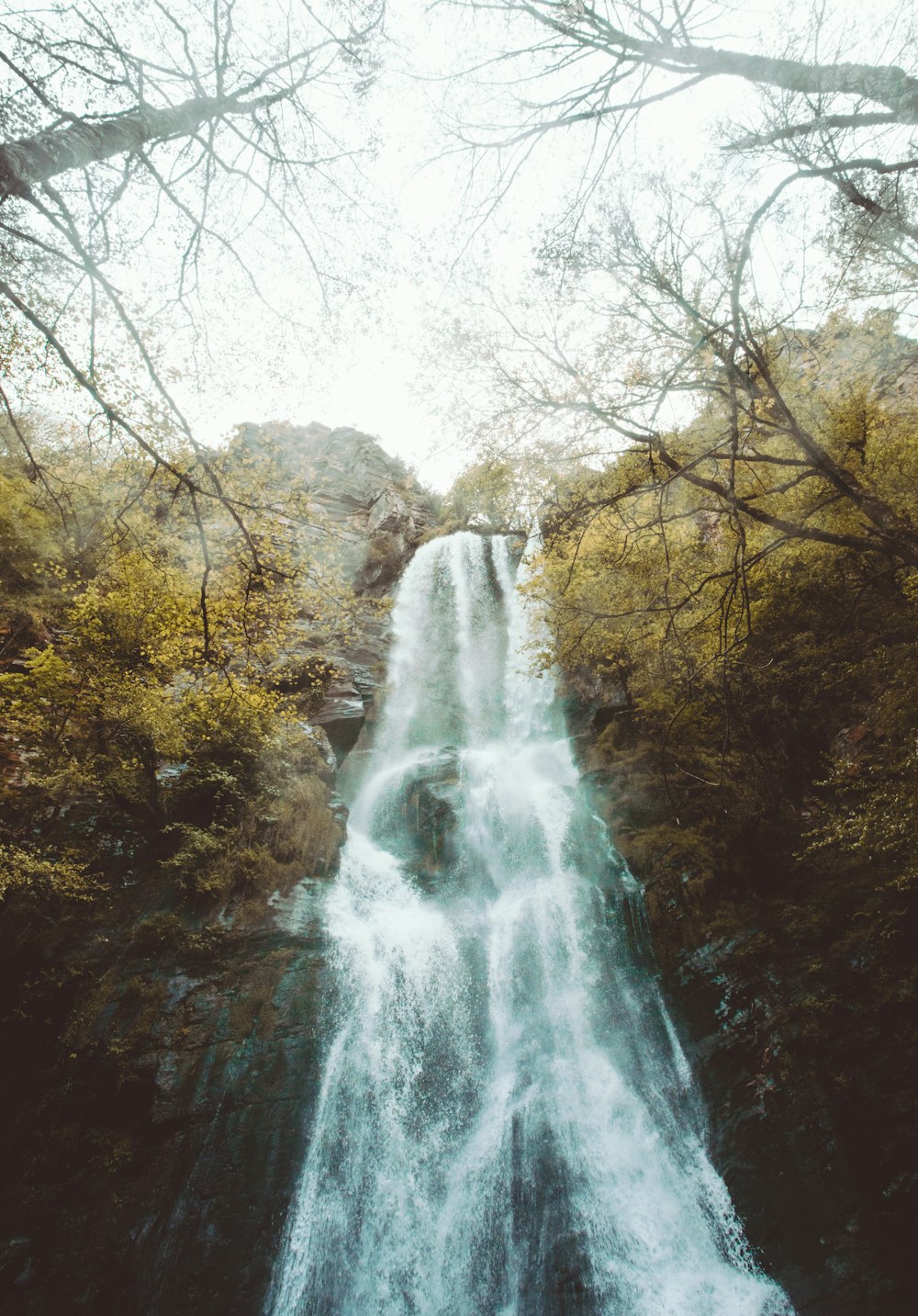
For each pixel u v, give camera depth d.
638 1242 8.28
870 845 9.38
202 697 13.41
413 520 32.84
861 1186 7.90
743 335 5.46
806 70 4.52
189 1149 8.74
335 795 15.21
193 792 13.22
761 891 11.58
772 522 5.50
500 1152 9.32
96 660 12.58
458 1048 10.61
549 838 14.35
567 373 6.02
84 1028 9.63
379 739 20.30
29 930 10.58
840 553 10.30
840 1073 8.79
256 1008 10.20
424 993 11.16
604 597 12.49
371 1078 9.96
